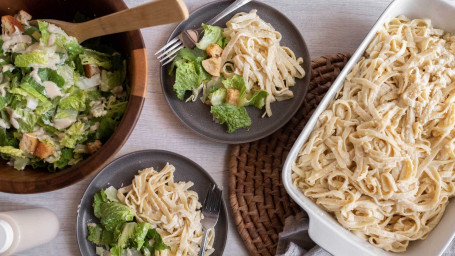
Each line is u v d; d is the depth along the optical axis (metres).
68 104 0.87
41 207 1.01
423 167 0.94
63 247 1.02
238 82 1.03
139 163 1.02
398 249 0.95
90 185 0.99
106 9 0.90
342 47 1.09
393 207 0.94
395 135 0.93
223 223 1.01
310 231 0.91
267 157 1.04
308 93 1.06
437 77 0.95
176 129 1.05
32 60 0.84
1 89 0.85
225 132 1.02
